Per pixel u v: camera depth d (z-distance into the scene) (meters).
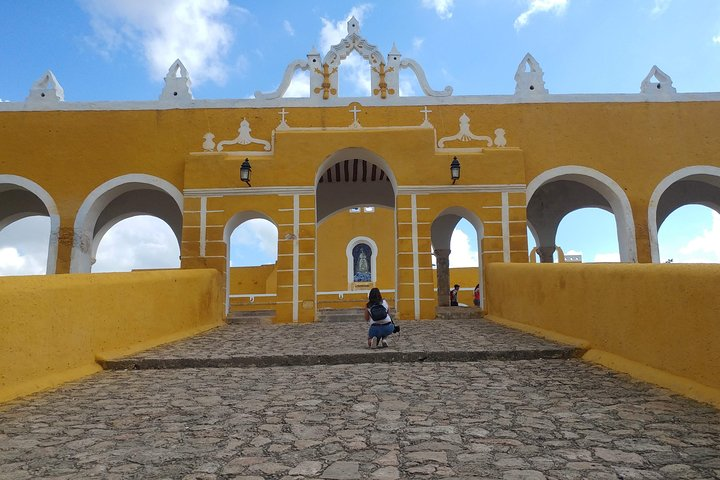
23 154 12.47
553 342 7.37
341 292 21.41
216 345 7.84
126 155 12.55
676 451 3.13
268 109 12.81
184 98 12.86
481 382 5.20
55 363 5.62
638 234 12.30
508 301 10.23
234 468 2.93
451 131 12.77
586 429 3.59
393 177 12.40
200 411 4.23
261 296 20.03
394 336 8.45
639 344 5.52
